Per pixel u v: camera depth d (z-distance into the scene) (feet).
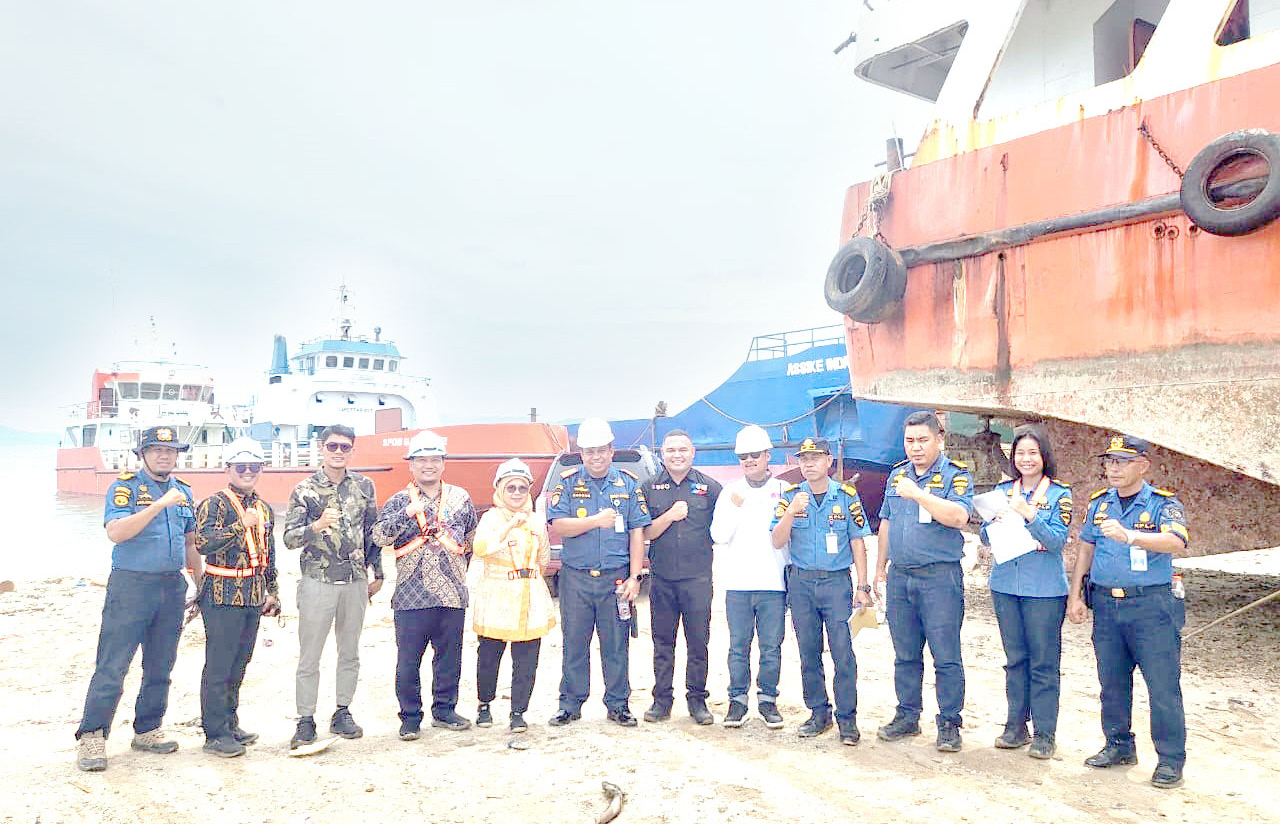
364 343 81.92
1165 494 13.52
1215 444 19.02
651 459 31.73
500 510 16.81
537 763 14.67
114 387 111.65
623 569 17.35
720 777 13.79
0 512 93.20
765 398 45.14
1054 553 14.65
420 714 16.39
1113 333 20.75
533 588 16.56
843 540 16.11
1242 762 14.24
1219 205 18.58
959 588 15.17
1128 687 13.92
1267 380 18.10
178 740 16.39
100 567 50.90
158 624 15.52
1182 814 12.07
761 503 16.96
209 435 99.45
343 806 12.78
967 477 15.17
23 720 18.04
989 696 18.70
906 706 15.74
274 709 18.75
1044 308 22.16
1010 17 24.20
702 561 17.38
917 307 25.39
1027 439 14.82
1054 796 12.82
